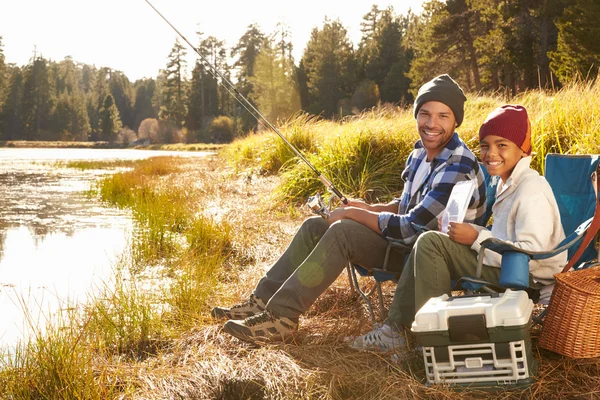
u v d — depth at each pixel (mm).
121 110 118062
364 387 2645
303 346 3066
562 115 6062
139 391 2793
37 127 96438
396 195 6887
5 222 8422
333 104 64750
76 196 12211
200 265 5109
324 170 7848
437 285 2725
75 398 2725
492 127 2781
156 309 4027
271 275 3389
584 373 2578
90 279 5004
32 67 96812
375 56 66062
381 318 3299
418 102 3180
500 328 2367
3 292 4613
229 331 3164
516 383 2408
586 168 3082
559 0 30953
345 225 3105
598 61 23125
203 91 85500
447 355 2463
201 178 13102
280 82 69062
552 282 2799
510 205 2773
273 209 7727
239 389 2768
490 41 35281
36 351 3131
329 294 4027
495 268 2750
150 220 7832
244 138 18469
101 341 3475
